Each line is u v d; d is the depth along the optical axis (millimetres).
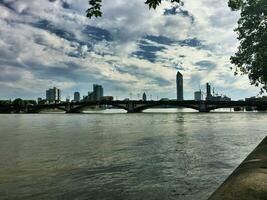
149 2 8391
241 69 39188
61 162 25375
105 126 77062
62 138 47688
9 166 23688
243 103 162750
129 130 62094
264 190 7316
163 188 16469
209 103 176000
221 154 28453
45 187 17078
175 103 183375
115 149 33469
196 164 23562
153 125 76875
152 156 27953
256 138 42625
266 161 11469
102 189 16516
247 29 37406
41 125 86812
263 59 34375
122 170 21609
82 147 35750
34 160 26531
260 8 35188
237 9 37938
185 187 16625
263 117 118188
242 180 8320
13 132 61719
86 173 20750
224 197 6863
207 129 60406
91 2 8773
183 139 42812
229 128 62250
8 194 15750
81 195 15445
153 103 189875
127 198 14789
